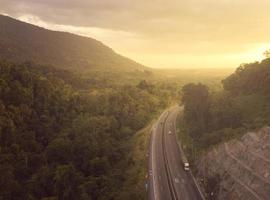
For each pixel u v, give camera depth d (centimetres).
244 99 12194
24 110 13312
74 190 9431
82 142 12069
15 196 9138
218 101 12862
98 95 19300
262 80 12950
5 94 13088
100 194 9181
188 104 14750
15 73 14775
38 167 10894
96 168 10719
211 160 9181
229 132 9650
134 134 14912
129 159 11419
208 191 8350
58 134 13450
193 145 11575
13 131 11756
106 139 12988
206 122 12406
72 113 15575
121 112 16688
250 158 7519
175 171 9969
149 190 8669
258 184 6669
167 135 14000
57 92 16462
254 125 8812
